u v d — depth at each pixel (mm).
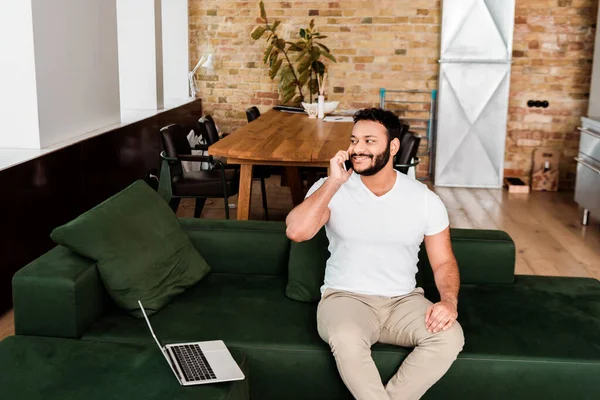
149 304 2939
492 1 7727
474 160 8070
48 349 2590
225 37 8516
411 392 2619
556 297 3223
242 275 3455
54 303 2727
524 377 2666
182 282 3178
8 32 4574
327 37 8312
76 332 2746
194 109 8391
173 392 2283
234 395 2346
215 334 2779
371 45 8266
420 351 2621
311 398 2740
